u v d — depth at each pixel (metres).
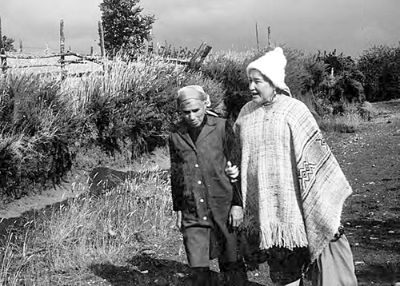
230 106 15.34
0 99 8.91
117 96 11.09
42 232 6.49
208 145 4.14
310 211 3.84
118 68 12.15
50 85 10.08
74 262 5.61
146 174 9.55
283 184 3.93
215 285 4.75
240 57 17.61
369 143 14.16
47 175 9.10
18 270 5.40
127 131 10.98
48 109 9.53
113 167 10.60
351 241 6.29
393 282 4.93
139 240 6.42
